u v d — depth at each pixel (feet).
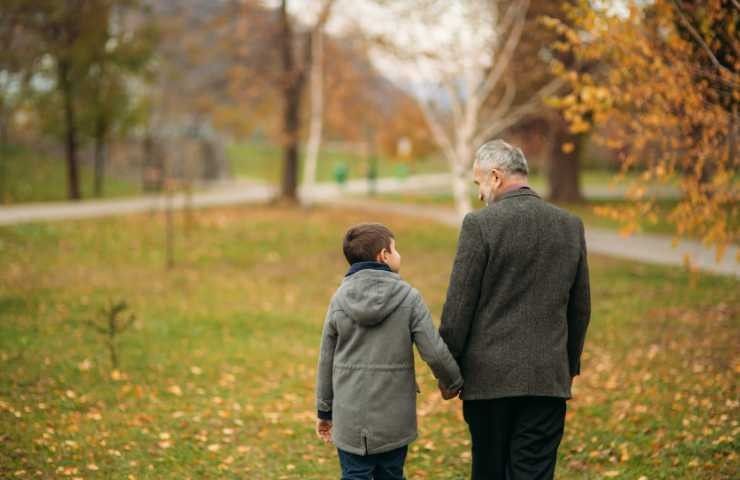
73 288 34.58
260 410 19.62
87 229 52.60
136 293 34.55
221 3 70.85
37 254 42.98
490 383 10.57
